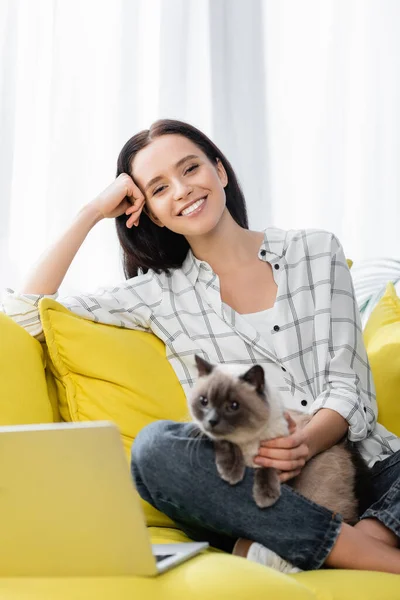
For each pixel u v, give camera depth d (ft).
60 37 9.98
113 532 4.41
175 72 10.59
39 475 4.38
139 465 5.51
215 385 5.27
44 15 9.96
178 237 7.68
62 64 9.98
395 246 11.55
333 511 5.49
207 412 5.22
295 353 6.89
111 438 4.24
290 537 5.29
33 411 6.30
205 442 5.36
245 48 11.08
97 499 4.37
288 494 5.32
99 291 7.30
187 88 10.74
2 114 9.71
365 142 11.49
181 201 7.17
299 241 7.40
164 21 10.53
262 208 11.03
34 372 6.47
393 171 11.53
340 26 11.44
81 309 6.87
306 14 11.35
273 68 11.25
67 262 7.32
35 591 4.40
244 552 5.36
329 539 5.29
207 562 4.60
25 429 4.29
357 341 7.00
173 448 5.37
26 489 4.42
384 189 11.54
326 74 11.39
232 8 11.04
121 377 6.62
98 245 10.09
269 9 11.27
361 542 5.36
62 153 9.93
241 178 10.94
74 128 10.00
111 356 6.66
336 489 5.86
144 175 7.36
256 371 5.28
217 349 6.95
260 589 4.33
